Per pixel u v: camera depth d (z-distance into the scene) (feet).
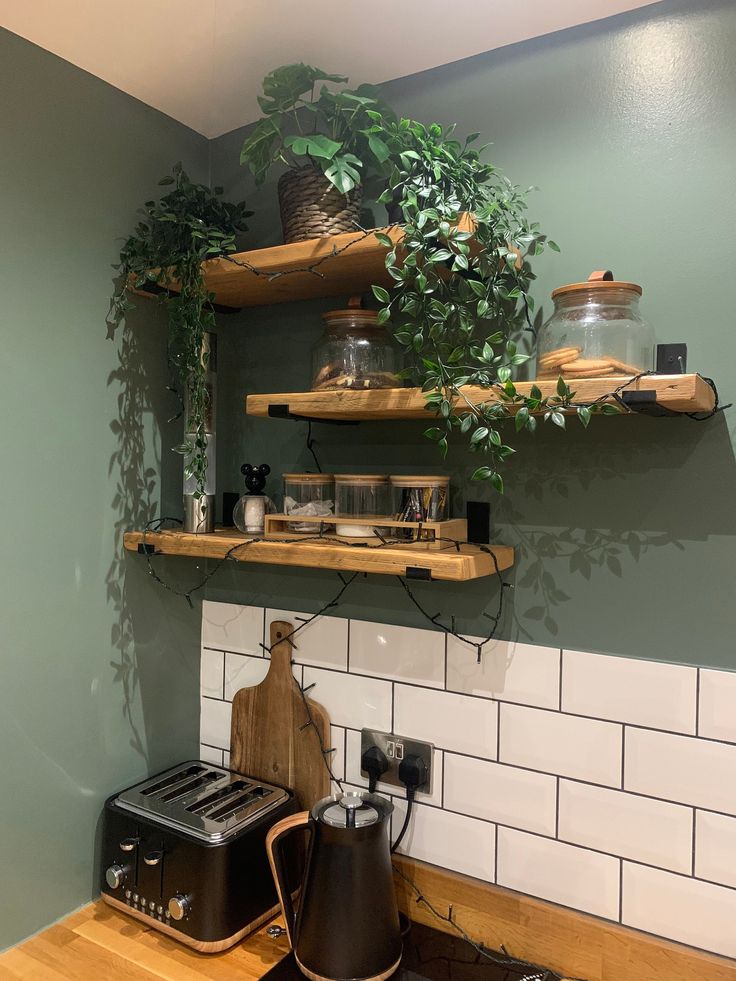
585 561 4.03
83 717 4.60
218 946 4.15
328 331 4.29
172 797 4.71
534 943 4.09
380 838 3.98
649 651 3.86
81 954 4.13
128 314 4.87
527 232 4.03
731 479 3.66
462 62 4.40
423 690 4.51
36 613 4.30
